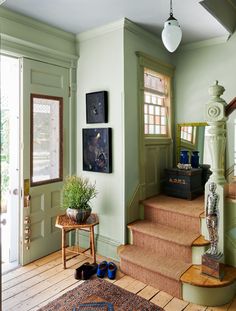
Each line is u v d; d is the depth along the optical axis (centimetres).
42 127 291
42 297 223
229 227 239
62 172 313
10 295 225
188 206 289
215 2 263
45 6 244
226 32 311
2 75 282
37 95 283
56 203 308
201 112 349
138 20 276
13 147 279
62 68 307
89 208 275
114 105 288
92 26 289
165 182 339
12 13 252
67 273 262
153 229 273
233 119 318
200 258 238
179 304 215
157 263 242
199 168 337
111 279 250
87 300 215
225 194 236
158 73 339
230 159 321
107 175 298
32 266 275
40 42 281
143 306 211
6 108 286
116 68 285
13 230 283
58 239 312
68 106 317
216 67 334
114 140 290
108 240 297
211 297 212
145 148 321
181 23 285
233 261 241
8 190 285
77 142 326
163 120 365
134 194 299
